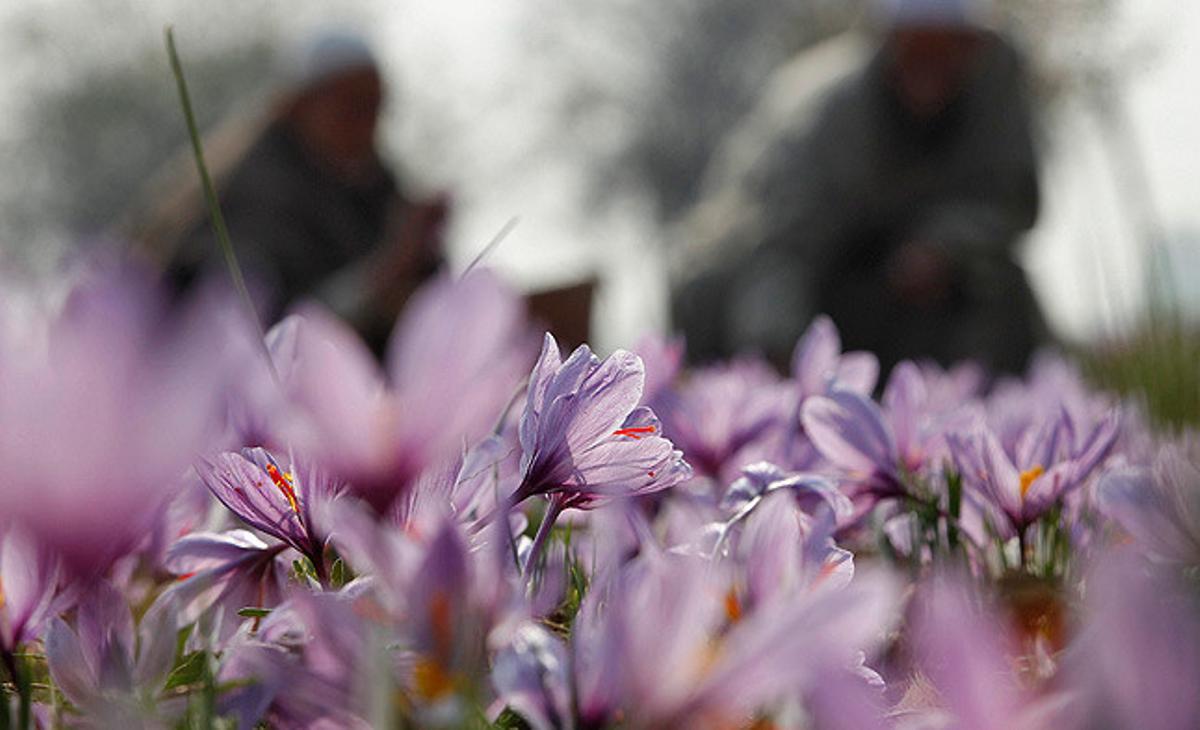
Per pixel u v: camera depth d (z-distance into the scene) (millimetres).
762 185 6016
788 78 6559
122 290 733
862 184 5824
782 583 1142
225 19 29031
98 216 28656
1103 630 758
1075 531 1489
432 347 1008
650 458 1210
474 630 1036
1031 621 1231
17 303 738
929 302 5555
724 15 29031
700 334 5984
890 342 5590
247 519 1197
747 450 1568
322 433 1021
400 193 5824
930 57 5711
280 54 28531
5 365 731
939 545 1442
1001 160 5871
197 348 735
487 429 1211
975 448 1431
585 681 1009
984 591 1378
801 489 1330
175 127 28641
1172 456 1256
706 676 936
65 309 734
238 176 5430
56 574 821
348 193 5633
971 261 5449
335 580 1253
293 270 5375
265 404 1008
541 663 1022
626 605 970
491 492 1203
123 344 733
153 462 749
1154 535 1245
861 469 1455
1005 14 13531
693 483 1562
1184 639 744
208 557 1257
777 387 1628
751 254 5852
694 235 6199
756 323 5723
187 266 5152
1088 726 765
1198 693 739
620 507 1216
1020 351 5559
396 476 1023
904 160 5836
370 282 4512
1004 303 5543
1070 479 1419
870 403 1456
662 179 29312
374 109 5688
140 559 1275
